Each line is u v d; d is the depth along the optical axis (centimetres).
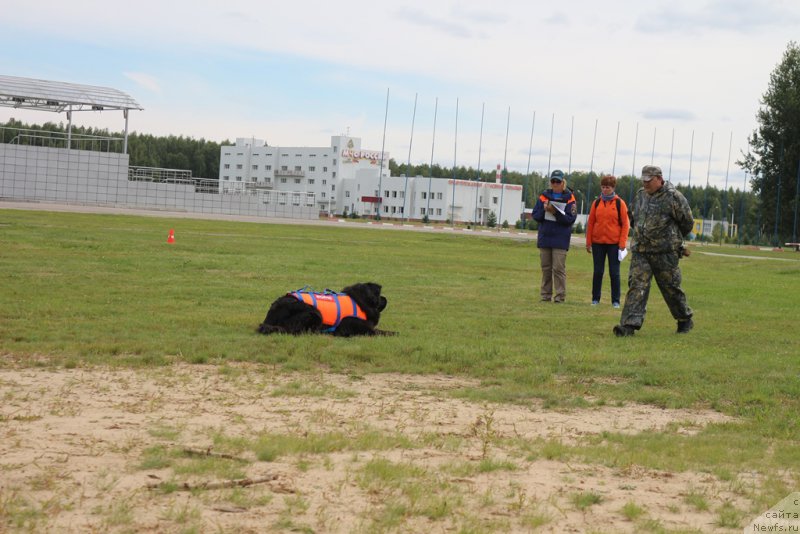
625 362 1034
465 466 590
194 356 976
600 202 1683
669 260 1291
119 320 1227
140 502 497
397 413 761
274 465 579
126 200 7438
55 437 632
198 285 1739
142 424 683
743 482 579
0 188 6962
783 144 8012
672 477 590
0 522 460
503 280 2250
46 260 2108
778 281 2753
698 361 1050
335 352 1023
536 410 802
